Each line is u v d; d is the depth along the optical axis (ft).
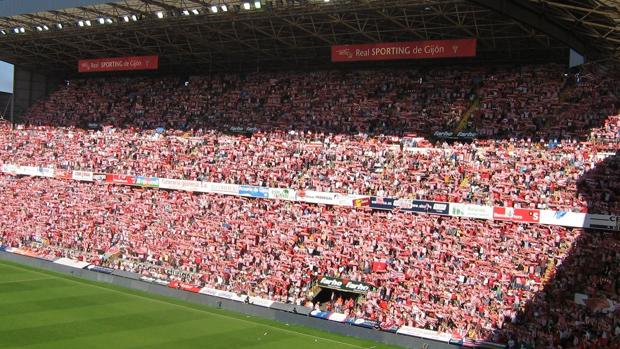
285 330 162.61
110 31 236.43
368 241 181.78
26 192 257.14
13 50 283.38
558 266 157.69
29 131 289.33
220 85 272.92
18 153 274.57
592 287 149.89
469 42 192.24
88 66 265.13
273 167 216.54
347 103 235.20
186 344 144.36
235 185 214.90
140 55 269.44
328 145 218.79
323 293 180.65
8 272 205.77
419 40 213.05
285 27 215.31
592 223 160.45
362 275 173.88
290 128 233.96
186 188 225.15
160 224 217.56
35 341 137.39
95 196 240.94
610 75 198.39
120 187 240.53
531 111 202.59
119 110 283.18
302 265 183.52
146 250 208.85
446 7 180.45
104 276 203.82
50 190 253.24
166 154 242.37
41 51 283.38
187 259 199.72
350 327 162.09
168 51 261.65
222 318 169.68
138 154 247.91
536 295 154.10
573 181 172.45
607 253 155.12
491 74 222.48
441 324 156.15
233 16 204.85
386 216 186.39
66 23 235.81
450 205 177.88
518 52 218.18
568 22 140.15
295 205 202.28
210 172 224.12
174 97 277.23
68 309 166.09
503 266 162.40
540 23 135.54
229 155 230.27
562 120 195.00
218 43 240.32
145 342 143.33
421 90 228.02
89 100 298.76
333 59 212.84
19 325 147.95
